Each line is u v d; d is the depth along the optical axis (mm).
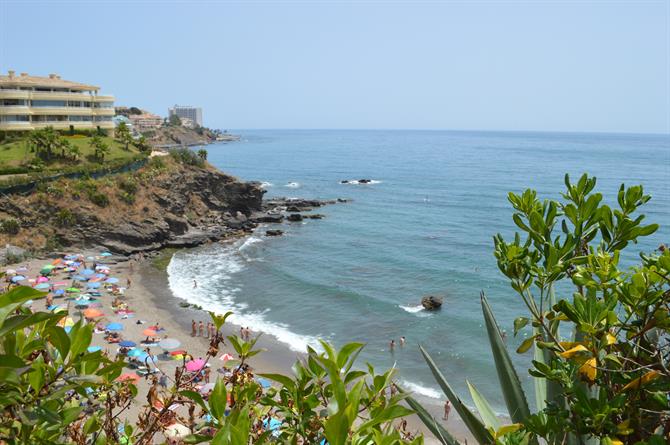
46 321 2861
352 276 52250
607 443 3303
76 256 51688
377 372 31953
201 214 71938
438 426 4684
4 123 68938
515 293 47031
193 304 43344
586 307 3516
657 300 3621
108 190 60281
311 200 96000
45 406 2754
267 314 41750
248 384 4047
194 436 3248
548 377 3818
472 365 33156
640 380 3420
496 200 102062
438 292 47562
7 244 50500
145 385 26828
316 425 3379
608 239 4258
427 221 81750
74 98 78500
